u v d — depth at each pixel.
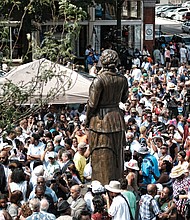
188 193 15.18
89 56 41.81
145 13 48.69
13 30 31.62
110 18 47.62
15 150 17.86
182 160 17.44
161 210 14.95
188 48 48.53
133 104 24.77
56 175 15.81
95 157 16.48
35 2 17.75
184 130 21.83
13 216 13.61
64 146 18.83
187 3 89.19
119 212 13.88
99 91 16.00
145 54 45.59
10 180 15.09
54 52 13.84
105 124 16.25
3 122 12.36
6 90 13.67
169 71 36.03
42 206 13.29
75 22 13.72
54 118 22.91
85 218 12.63
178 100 26.89
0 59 14.08
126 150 17.80
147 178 16.83
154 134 20.84
